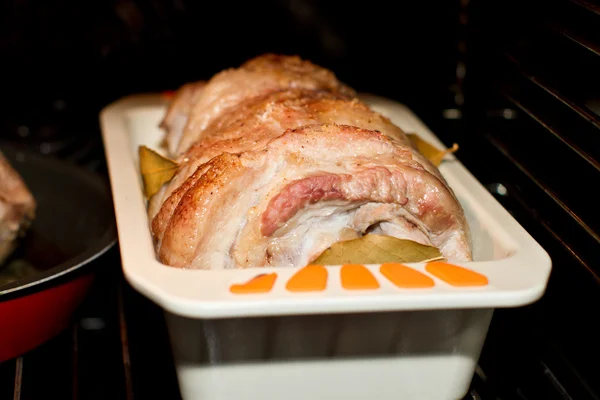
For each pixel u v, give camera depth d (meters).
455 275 0.37
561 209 0.49
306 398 0.41
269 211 0.40
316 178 0.40
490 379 0.46
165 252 0.41
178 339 0.39
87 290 0.49
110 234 0.49
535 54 0.54
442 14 0.61
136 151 0.56
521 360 0.47
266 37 0.80
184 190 0.42
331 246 0.40
